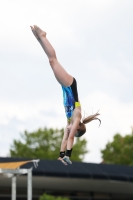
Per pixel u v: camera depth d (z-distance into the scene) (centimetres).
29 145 9231
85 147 9712
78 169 5559
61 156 1264
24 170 3500
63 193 5709
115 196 5988
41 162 5531
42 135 9244
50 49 1226
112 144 8994
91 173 5488
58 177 5384
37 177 5394
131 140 8856
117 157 8962
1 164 3650
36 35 1245
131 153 8819
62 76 1212
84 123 1262
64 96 1237
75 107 1228
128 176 5675
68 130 1264
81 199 5784
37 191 5569
